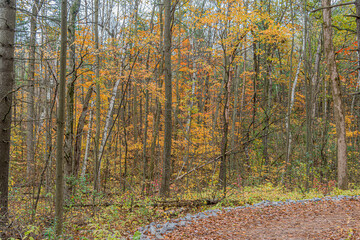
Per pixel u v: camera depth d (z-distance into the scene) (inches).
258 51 605.9
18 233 218.5
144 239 244.8
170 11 447.2
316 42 759.7
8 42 220.7
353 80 687.7
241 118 700.7
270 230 270.2
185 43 623.5
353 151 729.0
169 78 437.4
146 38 431.8
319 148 660.7
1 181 216.5
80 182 363.3
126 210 353.4
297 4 679.1
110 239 234.7
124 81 454.9
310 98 630.5
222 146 476.1
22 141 504.4
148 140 630.5
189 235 259.1
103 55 388.5
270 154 772.0
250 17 444.5
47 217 273.1
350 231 229.6
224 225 292.2
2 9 218.4
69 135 358.9
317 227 267.9
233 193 440.5
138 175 607.8
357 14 176.6
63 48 178.7
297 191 514.6
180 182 561.9
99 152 437.7
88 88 416.8
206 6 708.0
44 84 309.1
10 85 221.9
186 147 580.4
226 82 490.9
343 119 496.4
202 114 588.4
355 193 454.0
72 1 349.1
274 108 666.8
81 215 310.2
